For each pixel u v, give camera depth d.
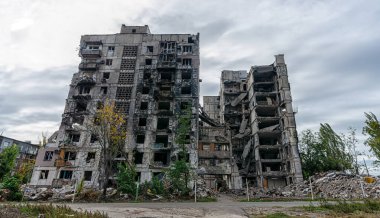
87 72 47.53
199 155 41.34
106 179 26.28
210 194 30.44
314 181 36.34
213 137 43.81
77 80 46.53
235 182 40.41
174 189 26.41
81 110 45.59
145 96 44.84
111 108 34.44
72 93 45.62
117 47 49.69
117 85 45.94
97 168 38.12
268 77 57.78
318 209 12.80
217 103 71.25
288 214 11.55
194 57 48.47
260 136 52.16
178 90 45.25
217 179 42.50
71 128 41.66
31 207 11.56
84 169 38.22
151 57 48.69
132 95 45.06
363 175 32.88
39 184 37.38
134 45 49.91
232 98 62.97
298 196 31.11
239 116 60.94
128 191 24.84
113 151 30.64
